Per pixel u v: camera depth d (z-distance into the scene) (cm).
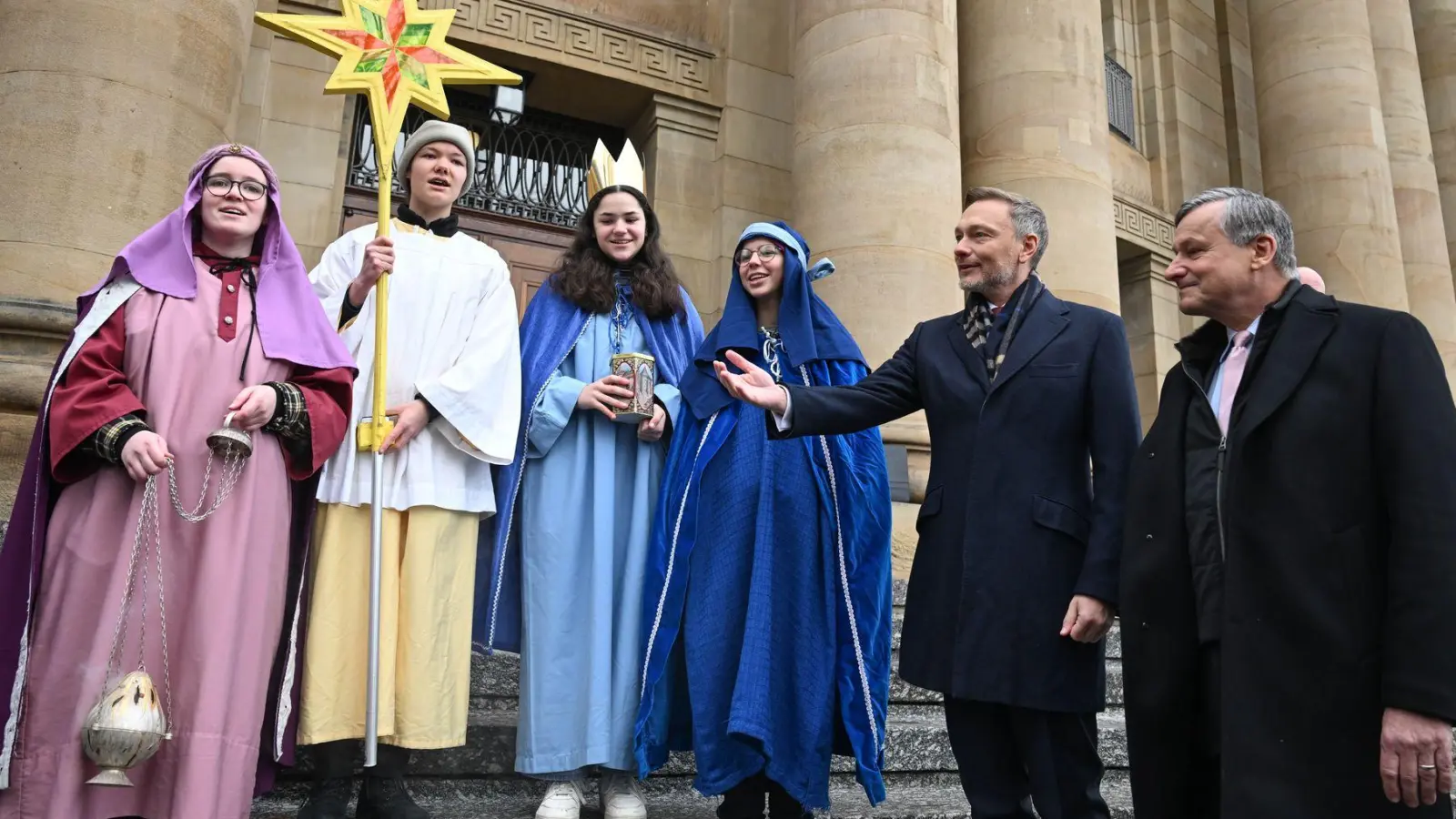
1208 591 195
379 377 261
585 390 283
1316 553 176
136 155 408
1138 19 1055
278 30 273
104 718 195
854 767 341
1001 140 690
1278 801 168
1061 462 235
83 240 391
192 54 436
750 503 272
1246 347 207
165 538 219
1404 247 976
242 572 222
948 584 233
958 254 253
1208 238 208
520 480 290
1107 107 991
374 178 629
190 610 216
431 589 263
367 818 258
